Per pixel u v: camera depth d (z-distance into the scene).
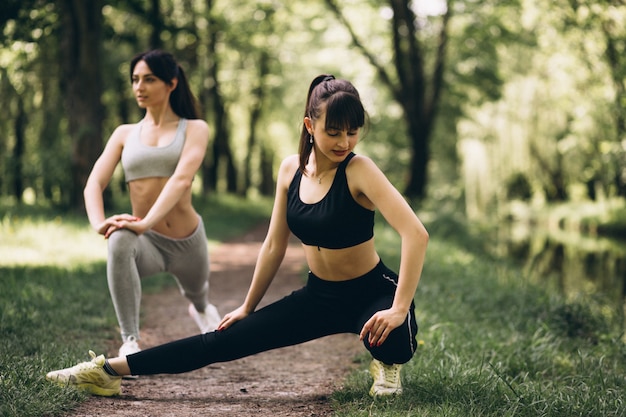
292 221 3.39
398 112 27.44
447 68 23.84
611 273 13.52
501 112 33.91
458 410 3.22
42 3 14.13
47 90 17.27
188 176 4.24
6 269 7.14
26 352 4.17
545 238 23.47
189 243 4.44
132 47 18.31
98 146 15.18
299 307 3.49
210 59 23.72
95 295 6.42
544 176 38.69
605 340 5.93
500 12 21.80
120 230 4.07
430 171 38.19
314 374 4.41
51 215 13.88
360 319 3.42
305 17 24.31
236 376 4.32
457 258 11.82
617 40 18.36
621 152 22.02
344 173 3.27
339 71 25.45
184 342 3.53
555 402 3.43
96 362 3.56
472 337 5.20
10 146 18.81
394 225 3.24
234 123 34.97
